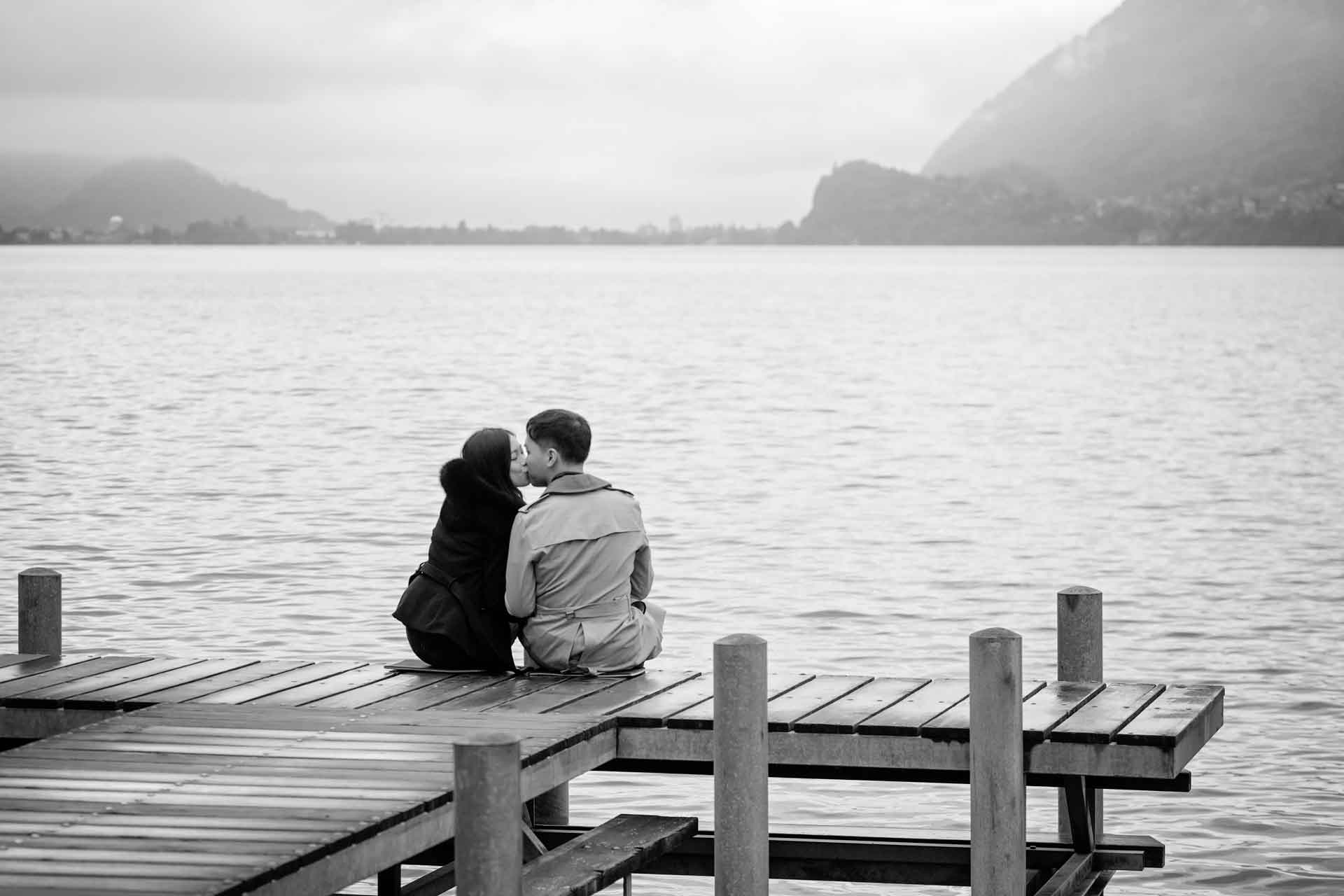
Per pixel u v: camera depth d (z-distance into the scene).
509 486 8.23
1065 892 7.41
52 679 7.95
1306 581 18.00
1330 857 9.78
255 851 5.17
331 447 29.00
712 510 22.61
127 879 4.90
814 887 9.64
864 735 6.81
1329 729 12.32
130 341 59.50
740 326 73.94
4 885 4.85
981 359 52.81
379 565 18.09
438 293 115.75
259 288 123.75
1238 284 140.25
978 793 6.49
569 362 50.59
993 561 18.98
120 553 18.75
